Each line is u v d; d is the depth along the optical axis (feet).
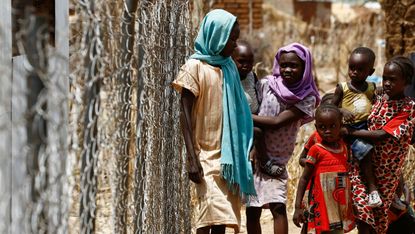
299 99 24.61
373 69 25.58
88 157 14.99
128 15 17.99
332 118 24.02
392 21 47.60
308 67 24.77
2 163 13.76
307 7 126.72
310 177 24.89
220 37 22.02
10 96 13.75
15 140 13.94
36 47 13.51
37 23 13.61
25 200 13.67
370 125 25.40
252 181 22.33
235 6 89.97
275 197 24.76
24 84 13.88
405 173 33.40
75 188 15.71
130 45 18.37
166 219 21.85
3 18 14.71
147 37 19.52
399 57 25.07
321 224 24.62
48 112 13.33
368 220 25.02
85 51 14.73
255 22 91.91
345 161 24.71
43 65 13.34
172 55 22.79
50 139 13.43
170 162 22.53
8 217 14.02
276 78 25.30
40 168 13.30
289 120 24.67
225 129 21.91
